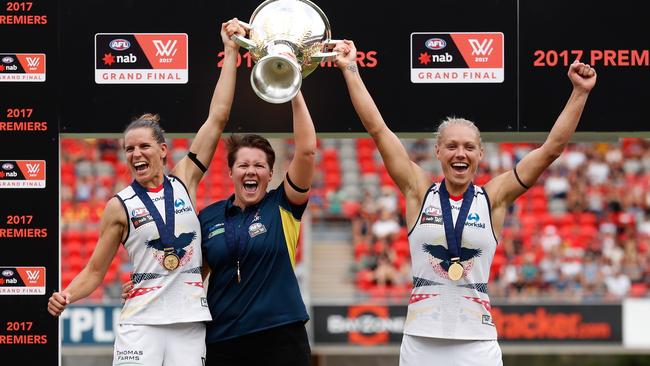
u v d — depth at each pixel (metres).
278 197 22.25
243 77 25.22
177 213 21.50
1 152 24.69
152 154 21.36
